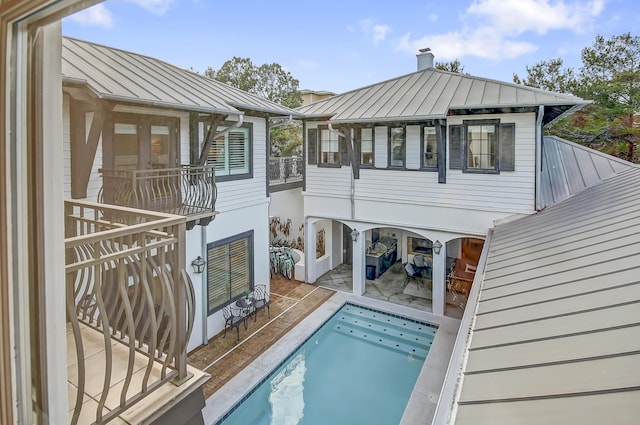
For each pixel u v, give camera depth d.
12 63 1.33
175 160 7.02
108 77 5.03
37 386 1.57
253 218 10.29
